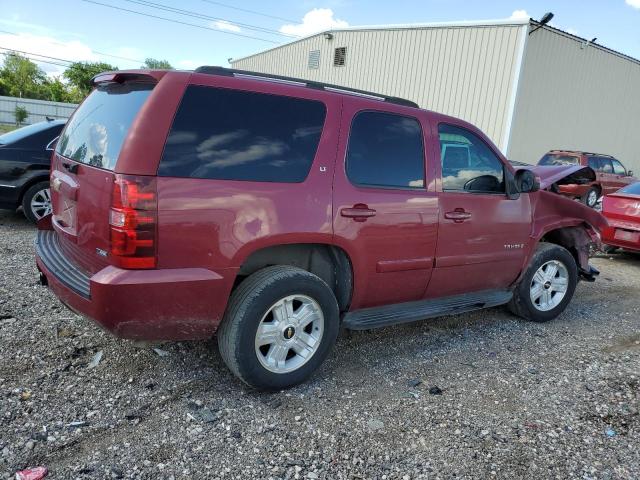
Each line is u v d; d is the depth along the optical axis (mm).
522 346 4434
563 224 4984
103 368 3395
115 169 2676
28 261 5461
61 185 3342
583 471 2748
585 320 5301
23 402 2934
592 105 19609
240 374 3109
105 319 2717
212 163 2865
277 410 3109
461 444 2912
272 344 3229
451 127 4094
